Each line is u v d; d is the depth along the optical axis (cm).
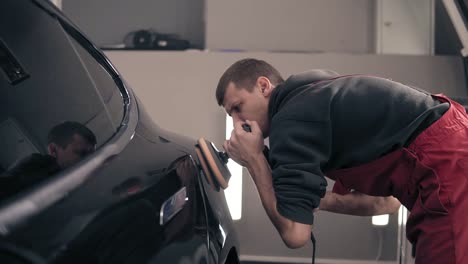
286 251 327
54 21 112
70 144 86
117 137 102
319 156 131
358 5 380
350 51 382
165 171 105
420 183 138
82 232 69
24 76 86
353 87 139
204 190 123
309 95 135
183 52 335
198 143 136
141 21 450
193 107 334
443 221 135
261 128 154
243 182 325
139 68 335
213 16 378
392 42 370
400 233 264
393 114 137
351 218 326
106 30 451
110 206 78
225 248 124
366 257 327
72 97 97
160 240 87
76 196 75
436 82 336
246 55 334
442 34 410
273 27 379
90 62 120
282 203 130
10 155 73
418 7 369
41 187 71
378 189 145
